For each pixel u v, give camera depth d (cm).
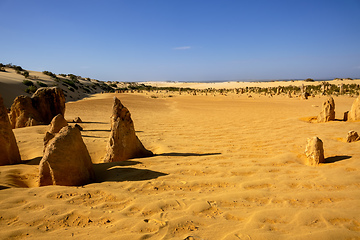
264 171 531
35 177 505
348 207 360
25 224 299
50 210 334
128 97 4172
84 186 434
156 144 853
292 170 535
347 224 316
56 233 283
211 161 615
